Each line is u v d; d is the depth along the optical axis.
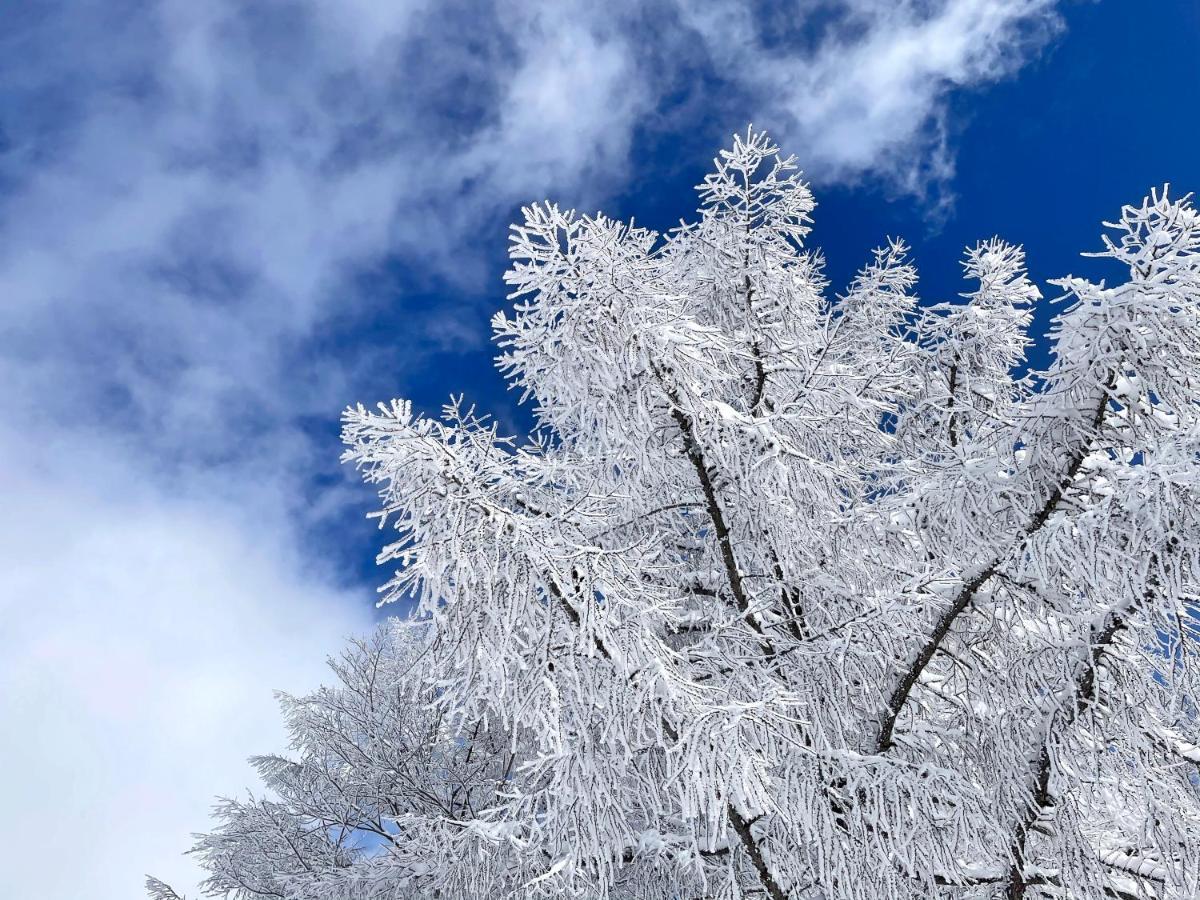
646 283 4.01
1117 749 3.90
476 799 7.39
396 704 8.10
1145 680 3.80
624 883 4.90
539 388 4.31
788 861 3.96
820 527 4.59
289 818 8.12
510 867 4.62
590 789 3.74
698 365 4.02
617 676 3.52
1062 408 3.66
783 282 5.22
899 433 6.17
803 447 4.87
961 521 3.89
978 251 6.38
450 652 3.62
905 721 4.66
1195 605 3.56
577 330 3.86
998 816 4.05
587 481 4.66
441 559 3.37
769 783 3.34
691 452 4.50
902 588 4.18
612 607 3.52
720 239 5.14
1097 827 4.57
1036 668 4.02
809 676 4.29
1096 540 3.42
